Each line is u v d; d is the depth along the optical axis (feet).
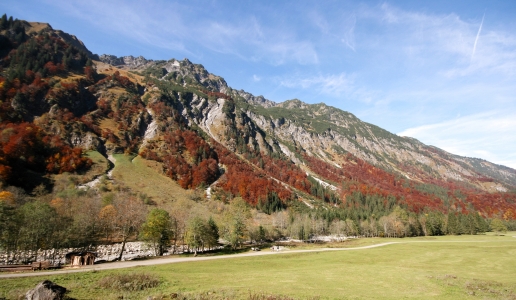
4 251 182.50
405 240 385.50
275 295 86.22
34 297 68.13
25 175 351.87
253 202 540.52
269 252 246.68
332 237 422.00
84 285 94.63
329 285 113.50
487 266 179.11
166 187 457.27
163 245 238.27
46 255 204.03
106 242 257.96
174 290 90.58
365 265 178.09
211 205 434.71
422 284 119.75
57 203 272.72
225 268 162.30
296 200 640.17
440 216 559.79
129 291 87.92
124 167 472.44
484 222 549.54
